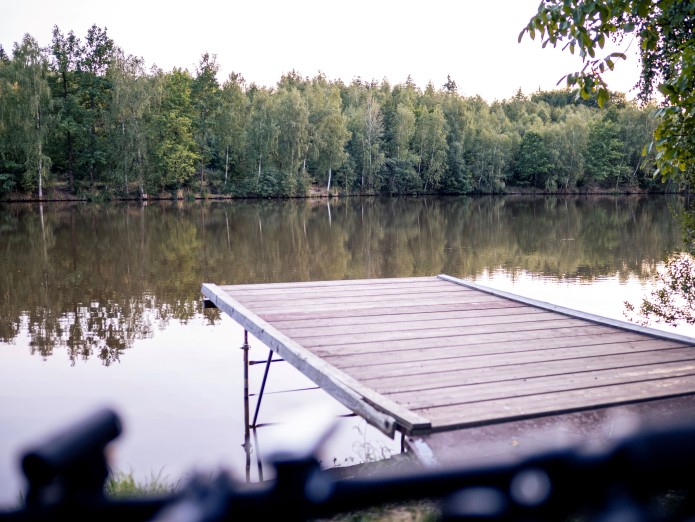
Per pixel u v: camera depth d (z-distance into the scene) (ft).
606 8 16.61
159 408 26.76
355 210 162.40
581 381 15.93
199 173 214.28
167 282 58.08
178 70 220.64
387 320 22.88
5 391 28.60
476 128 280.31
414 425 12.77
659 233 98.58
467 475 1.22
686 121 20.07
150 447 22.27
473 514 1.19
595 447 1.22
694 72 19.33
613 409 14.23
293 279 60.39
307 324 22.25
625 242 87.45
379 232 104.32
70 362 33.45
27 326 41.47
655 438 1.17
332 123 220.84
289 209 163.63
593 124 286.25
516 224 118.93
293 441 1.20
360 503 1.20
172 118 191.52
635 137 272.10
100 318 43.68
